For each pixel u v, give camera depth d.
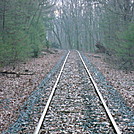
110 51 29.12
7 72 16.30
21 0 21.38
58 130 5.89
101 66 21.23
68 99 9.02
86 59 25.94
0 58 17.92
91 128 6.00
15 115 7.63
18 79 14.68
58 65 20.84
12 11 20.38
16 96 10.32
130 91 11.02
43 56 31.23
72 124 6.30
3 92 11.22
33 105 8.49
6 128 6.59
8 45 18.41
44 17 41.06
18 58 21.00
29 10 25.94
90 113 7.25
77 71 16.56
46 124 6.34
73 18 67.81
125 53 20.28
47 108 7.70
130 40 19.02
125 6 24.38
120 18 27.75
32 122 6.63
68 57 28.17
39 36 32.09
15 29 20.33
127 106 8.24
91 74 15.50
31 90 11.39
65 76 14.52
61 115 7.09
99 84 12.23
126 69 19.75
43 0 30.75
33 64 22.36
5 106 8.75
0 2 19.34
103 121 6.53
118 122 6.49
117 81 13.62
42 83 12.92
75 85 11.73
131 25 19.34
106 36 31.84
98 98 9.15
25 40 21.64
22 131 6.03
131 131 5.86
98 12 52.59
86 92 10.23
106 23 30.95
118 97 9.58
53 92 9.98
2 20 20.50
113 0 29.86
